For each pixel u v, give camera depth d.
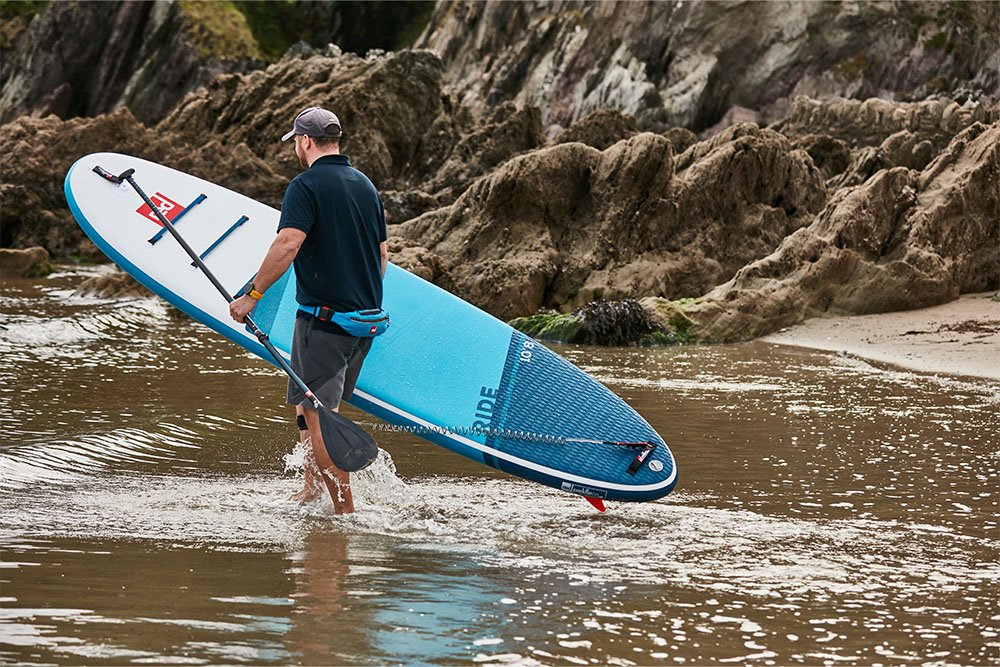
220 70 132.88
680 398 25.34
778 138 52.91
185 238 18.12
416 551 13.57
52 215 66.81
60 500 15.52
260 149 76.06
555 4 122.00
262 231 18.31
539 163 48.19
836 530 14.89
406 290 17.59
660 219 48.91
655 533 14.70
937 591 12.34
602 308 37.59
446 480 17.62
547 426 16.25
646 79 109.62
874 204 43.56
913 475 18.12
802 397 25.66
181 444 19.78
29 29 136.12
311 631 10.56
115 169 18.77
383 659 9.93
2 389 24.39
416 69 77.12
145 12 135.50
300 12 147.62
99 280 46.69
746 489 17.14
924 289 41.59
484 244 48.16
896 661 10.30
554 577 12.60
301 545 13.62
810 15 106.06
